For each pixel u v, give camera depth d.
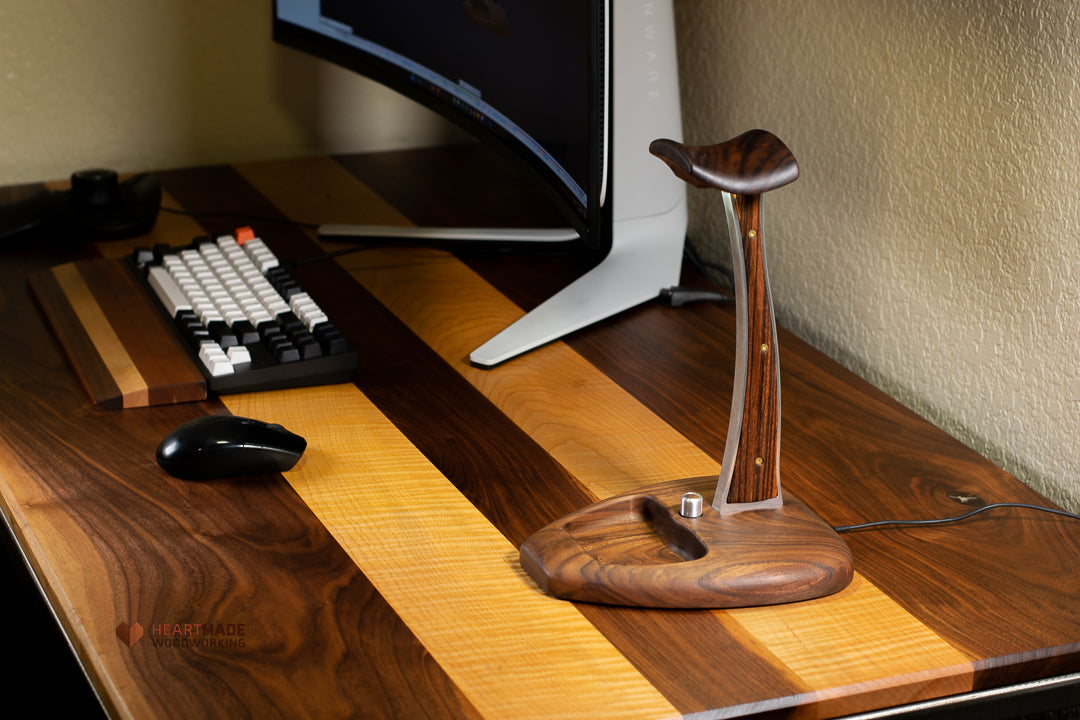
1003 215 0.90
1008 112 0.88
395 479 0.83
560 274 1.21
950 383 0.98
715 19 1.23
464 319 1.10
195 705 0.60
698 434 0.91
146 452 0.86
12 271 1.18
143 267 1.14
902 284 1.02
